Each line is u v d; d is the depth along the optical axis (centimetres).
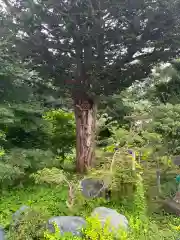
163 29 612
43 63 684
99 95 718
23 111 716
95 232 386
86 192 582
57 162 820
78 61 662
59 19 626
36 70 713
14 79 686
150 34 619
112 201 571
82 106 767
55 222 423
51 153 755
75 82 694
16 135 758
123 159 645
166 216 543
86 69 660
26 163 639
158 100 815
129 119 862
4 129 716
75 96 748
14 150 669
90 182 600
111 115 983
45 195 614
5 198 603
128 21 603
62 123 912
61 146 904
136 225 439
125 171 595
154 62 676
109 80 671
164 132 714
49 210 521
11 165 605
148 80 841
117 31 615
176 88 793
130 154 671
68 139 911
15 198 603
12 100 699
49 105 857
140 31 612
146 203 571
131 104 939
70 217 452
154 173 706
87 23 618
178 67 783
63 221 436
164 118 694
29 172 741
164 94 802
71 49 677
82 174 701
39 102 779
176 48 642
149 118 770
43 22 632
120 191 587
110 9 591
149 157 762
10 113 630
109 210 481
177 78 783
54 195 610
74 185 542
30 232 402
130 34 598
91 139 771
